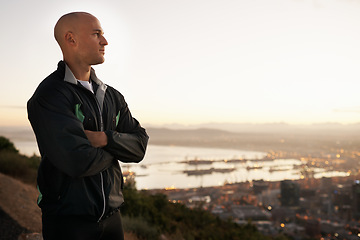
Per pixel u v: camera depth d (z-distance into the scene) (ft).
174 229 25.35
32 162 33.65
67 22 4.14
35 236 8.75
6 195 20.20
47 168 4.02
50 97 3.88
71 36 4.13
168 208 34.09
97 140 4.09
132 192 29.48
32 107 3.94
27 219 16.97
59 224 4.02
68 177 3.99
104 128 4.38
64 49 4.22
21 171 28.63
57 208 3.94
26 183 25.86
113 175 4.35
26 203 19.79
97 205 4.07
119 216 4.65
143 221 21.90
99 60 4.27
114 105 4.63
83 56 4.17
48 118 3.79
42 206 4.10
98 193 4.10
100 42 4.25
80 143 3.83
